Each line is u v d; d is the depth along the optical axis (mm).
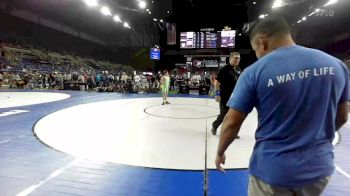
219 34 26109
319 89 1320
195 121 7691
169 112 9297
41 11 29375
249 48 29422
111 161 4184
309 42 32719
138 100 13062
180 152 4711
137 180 3498
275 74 1337
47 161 4129
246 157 4484
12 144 5012
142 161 4211
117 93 17406
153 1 28125
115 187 3289
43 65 26422
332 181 3584
